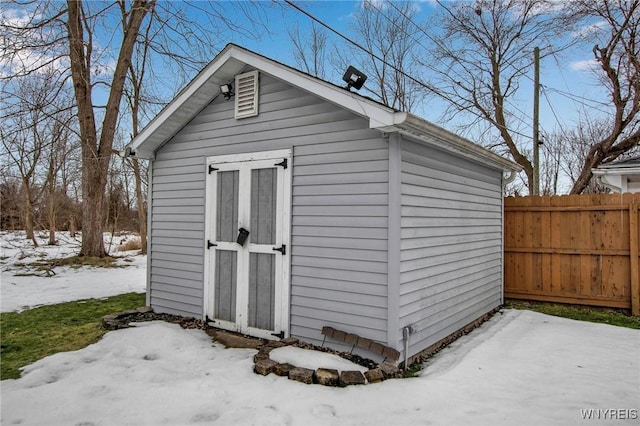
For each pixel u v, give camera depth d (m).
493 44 13.16
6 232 20.50
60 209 20.08
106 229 20.34
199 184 5.09
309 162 4.07
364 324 3.64
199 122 5.11
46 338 4.41
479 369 3.59
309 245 4.04
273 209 4.33
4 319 5.29
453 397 2.98
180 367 3.50
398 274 3.46
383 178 3.57
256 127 4.51
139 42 10.69
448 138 3.89
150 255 5.68
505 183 6.62
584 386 3.21
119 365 3.50
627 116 10.51
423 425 2.55
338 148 3.86
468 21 13.12
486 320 5.60
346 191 3.79
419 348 3.85
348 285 3.75
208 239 4.94
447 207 4.52
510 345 4.34
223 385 3.09
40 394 2.91
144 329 4.45
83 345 4.14
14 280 8.28
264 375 3.29
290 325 4.15
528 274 6.67
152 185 5.68
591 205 6.18
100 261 10.45
